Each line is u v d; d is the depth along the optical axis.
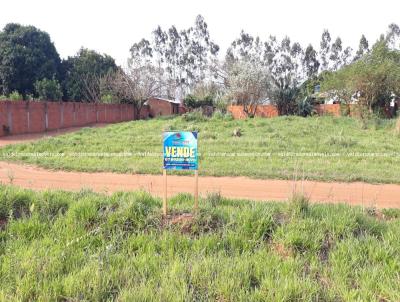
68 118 27.11
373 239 3.91
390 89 24.11
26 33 38.22
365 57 25.41
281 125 19.55
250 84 31.75
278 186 7.72
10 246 3.77
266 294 2.97
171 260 3.55
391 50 26.91
